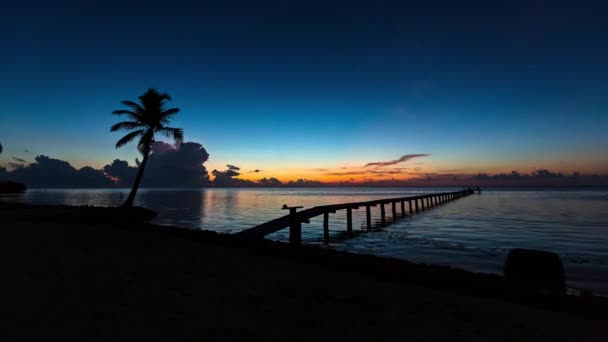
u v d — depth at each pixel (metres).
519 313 4.68
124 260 6.50
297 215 17.12
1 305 3.62
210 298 4.39
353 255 9.11
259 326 3.49
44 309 3.59
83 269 5.54
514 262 7.88
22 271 5.17
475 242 16.28
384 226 25.05
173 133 25.84
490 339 3.59
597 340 3.80
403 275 6.95
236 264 6.86
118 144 24.92
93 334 3.01
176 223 24.69
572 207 41.41
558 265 7.55
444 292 5.68
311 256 8.53
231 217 29.95
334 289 5.30
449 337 3.56
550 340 3.70
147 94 25.19
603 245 15.27
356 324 3.77
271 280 5.63
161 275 5.48
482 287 6.30
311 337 3.29
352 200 70.19
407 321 3.99
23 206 21.81
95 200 59.28
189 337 3.07
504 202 55.66
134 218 23.83
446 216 31.84
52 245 7.70
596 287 8.60
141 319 3.47
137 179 25.50
